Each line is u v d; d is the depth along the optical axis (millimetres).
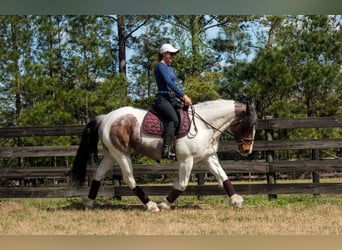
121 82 16984
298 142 8547
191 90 17953
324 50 16953
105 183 13453
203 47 20844
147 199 7758
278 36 18562
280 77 15867
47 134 8820
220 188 8602
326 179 15258
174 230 6195
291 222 6664
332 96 17375
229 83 17234
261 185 8531
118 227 6434
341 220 6758
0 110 19094
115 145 7582
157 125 7488
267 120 8602
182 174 7602
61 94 16125
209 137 7664
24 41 17953
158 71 7402
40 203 9109
